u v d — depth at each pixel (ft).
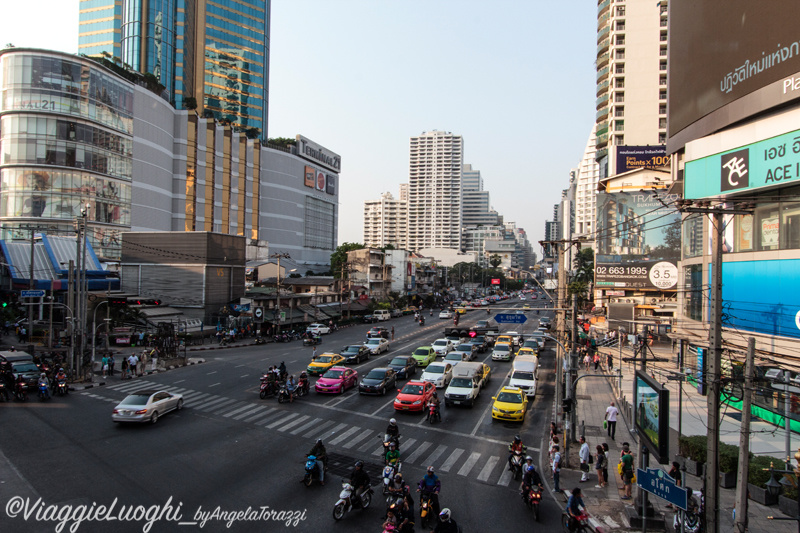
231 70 409.08
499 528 43.65
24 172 192.03
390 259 360.07
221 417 76.02
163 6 356.38
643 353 75.77
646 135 227.20
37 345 129.49
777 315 74.49
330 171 437.99
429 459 60.70
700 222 100.83
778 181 74.02
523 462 54.75
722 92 85.25
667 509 49.88
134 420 68.80
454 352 126.00
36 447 59.06
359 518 44.42
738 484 41.63
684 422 76.79
